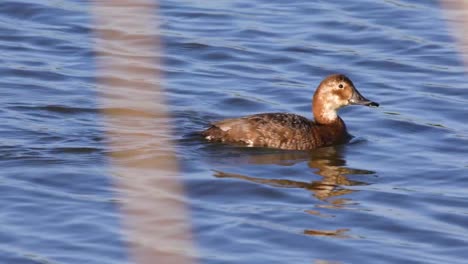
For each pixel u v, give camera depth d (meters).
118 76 9.47
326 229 12.41
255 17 23.11
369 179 14.53
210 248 11.66
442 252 11.88
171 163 13.25
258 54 21.12
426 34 22.20
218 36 21.98
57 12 23.02
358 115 18.08
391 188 14.16
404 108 18.45
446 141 16.58
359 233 12.36
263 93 19.03
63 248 11.48
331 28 22.55
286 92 19.09
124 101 15.99
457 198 13.81
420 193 13.98
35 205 12.84
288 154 15.45
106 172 14.02
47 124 16.44
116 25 20.22
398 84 19.72
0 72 19.45
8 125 16.22
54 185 13.59
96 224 12.21
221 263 11.16
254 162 14.92
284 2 24.08
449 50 21.39
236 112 18.00
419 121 17.70
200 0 24.08
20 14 22.91
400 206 13.44
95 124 16.53
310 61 20.84
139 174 13.73
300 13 23.38
